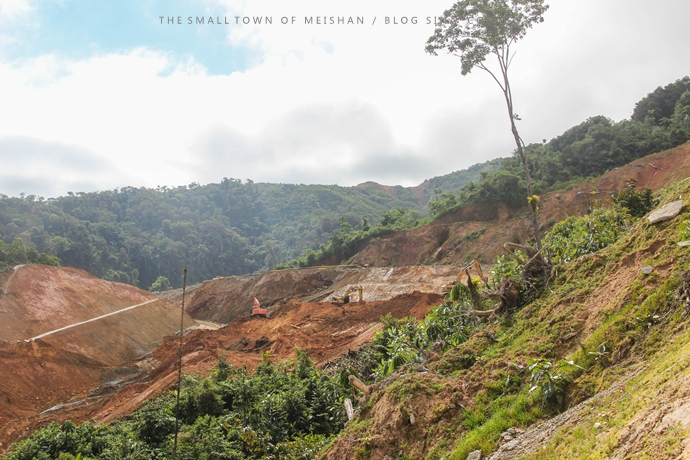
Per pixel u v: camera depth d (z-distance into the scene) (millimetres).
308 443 16203
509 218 64188
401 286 53094
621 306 11719
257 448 16406
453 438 11125
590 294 13430
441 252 64125
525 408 10648
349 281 62438
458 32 20953
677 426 6246
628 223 17906
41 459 16203
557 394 10375
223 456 15812
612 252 14758
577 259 15586
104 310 42969
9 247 53219
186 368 29266
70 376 30594
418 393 12695
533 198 18656
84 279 47531
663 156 55844
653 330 10289
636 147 64438
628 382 9102
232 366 24625
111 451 16281
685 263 11250
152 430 17797
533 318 14219
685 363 7773
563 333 12523
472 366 13328
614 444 7074
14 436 22656
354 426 13961
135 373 34344
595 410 8906
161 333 46156
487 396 11836
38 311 36719
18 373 27609
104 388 30328
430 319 18391
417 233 71938
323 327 38281
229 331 44438
